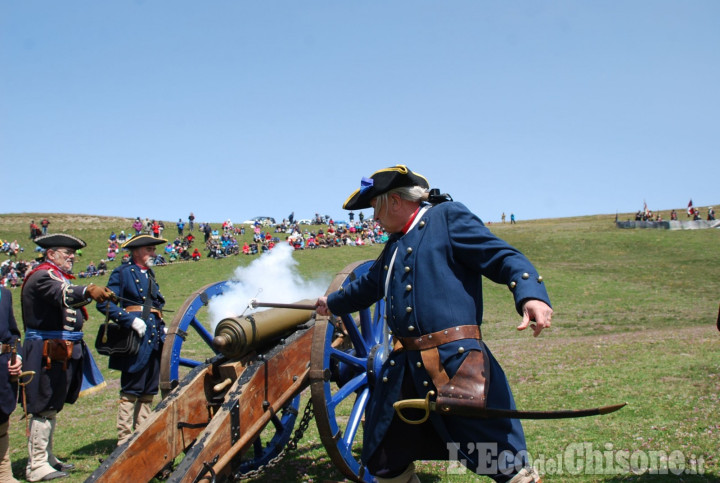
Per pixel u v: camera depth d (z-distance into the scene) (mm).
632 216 66625
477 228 2873
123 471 3312
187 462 3256
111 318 5426
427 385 2863
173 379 4633
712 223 46750
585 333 16609
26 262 34750
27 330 5297
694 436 4977
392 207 3154
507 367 9594
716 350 9531
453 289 2857
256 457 4906
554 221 70938
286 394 4031
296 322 4449
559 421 5832
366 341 4562
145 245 5875
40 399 5188
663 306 21844
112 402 9281
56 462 5449
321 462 5094
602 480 4164
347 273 4250
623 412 5977
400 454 3002
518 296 2529
